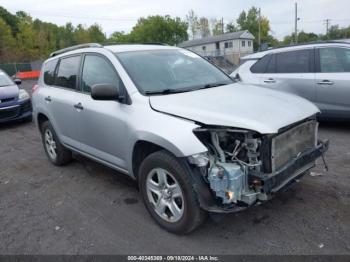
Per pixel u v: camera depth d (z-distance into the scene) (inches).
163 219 134.3
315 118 141.3
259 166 115.7
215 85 161.9
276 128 114.5
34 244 133.3
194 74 168.6
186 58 180.4
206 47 2474.2
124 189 177.6
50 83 213.8
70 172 208.2
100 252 125.0
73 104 177.2
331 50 248.5
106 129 154.6
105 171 205.6
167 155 124.6
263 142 114.8
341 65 243.3
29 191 185.3
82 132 176.1
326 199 150.4
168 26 2800.2
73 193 177.6
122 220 145.9
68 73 193.2
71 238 135.3
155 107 133.6
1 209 165.8
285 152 123.4
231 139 119.6
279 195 155.9
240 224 135.9
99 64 167.0
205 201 116.1
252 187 115.3
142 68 156.2
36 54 2463.1
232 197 112.8
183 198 122.3
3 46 2298.2
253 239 126.0
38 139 303.9
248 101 132.8
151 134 126.3
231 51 2321.6
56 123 201.2
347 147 217.8
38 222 150.3
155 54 170.7
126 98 145.7
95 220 147.8
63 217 152.9
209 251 121.2
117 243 129.6
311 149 137.5
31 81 1234.6
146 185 137.9
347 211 139.8
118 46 173.3
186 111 124.9
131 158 143.4
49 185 191.0
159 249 124.3
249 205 115.5
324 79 247.9
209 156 117.4
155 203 137.3
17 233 142.4
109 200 165.9
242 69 304.3
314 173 178.5
